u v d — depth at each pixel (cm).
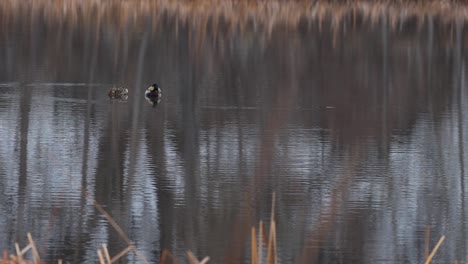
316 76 9144
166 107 7031
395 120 6712
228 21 13325
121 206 4247
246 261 3531
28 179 4694
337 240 3794
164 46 10944
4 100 7100
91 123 6269
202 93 7838
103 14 13425
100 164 5062
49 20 12712
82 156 5247
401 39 12519
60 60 9562
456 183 4772
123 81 8431
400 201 4419
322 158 5306
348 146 5669
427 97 7969
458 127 6450
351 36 12556
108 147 5506
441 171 5053
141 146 5547
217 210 4184
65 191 4494
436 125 6525
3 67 8912
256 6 14262
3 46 10369
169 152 5403
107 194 4444
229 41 11625
